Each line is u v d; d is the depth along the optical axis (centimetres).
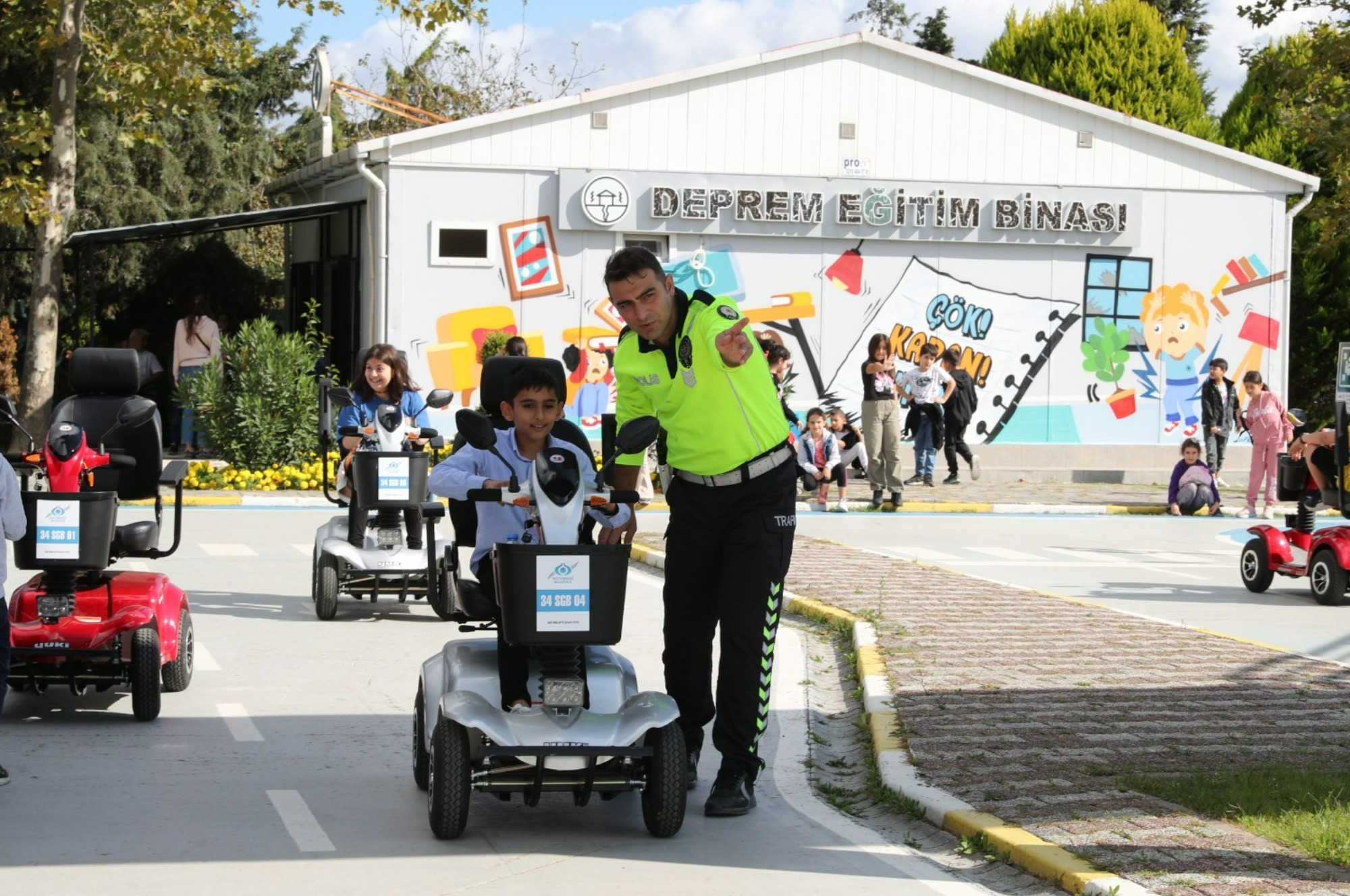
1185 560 1703
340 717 862
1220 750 745
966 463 2573
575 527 633
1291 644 1152
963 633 1076
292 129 4353
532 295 2377
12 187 2231
